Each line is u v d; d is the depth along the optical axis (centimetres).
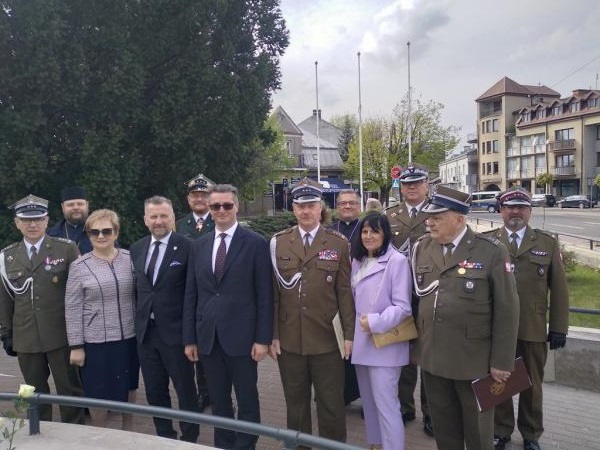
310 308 363
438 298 323
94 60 1178
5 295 416
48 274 412
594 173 5338
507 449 402
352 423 452
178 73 1231
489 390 311
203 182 526
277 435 241
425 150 3788
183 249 396
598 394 506
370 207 752
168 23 1234
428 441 415
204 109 1276
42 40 1030
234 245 369
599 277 997
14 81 1034
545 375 534
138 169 1193
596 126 5322
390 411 353
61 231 529
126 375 409
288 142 5419
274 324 373
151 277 390
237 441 369
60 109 1132
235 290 363
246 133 1412
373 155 3841
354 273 374
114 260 409
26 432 361
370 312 358
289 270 368
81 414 431
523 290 395
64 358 421
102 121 1174
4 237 1064
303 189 372
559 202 4772
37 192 1135
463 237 326
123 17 1163
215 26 1348
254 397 371
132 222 1220
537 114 6006
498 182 6588
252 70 1423
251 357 367
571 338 518
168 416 276
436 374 321
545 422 446
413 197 453
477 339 313
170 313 386
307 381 377
